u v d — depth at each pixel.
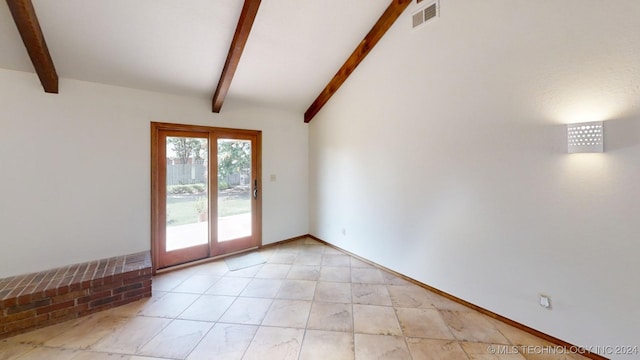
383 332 2.13
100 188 2.90
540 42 1.96
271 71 3.48
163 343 2.01
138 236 3.15
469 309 2.46
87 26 2.34
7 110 2.44
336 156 4.09
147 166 3.18
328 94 4.07
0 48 2.28
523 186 2.09
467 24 2.38
